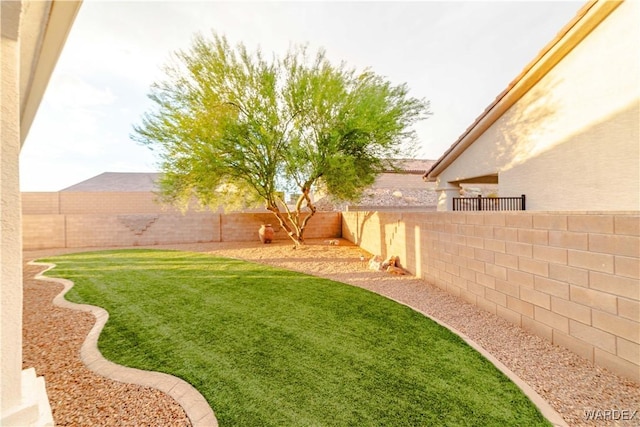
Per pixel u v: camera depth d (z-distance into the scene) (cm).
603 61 621
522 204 823
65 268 924
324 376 311
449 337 409
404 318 485
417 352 365
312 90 1038
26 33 191
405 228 860
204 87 1020
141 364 337
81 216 1487
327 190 1229
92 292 641
